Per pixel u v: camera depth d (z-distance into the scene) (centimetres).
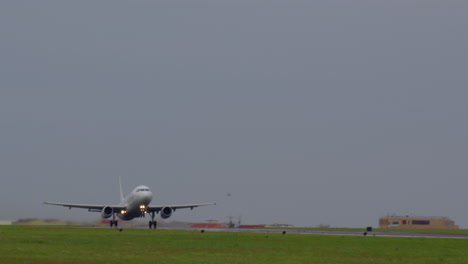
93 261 15850
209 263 15838
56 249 19912
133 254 18500
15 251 18588
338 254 19988
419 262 17362
